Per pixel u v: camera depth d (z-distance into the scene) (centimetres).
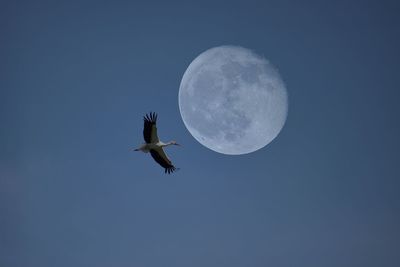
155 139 9906
